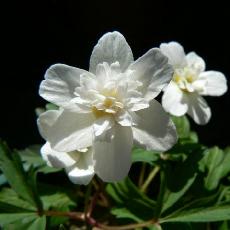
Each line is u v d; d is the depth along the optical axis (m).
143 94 0.09
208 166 0.11
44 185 0.12
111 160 0.09
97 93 0.08
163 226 0.10
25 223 0.10
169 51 0.11
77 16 0.17
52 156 0.09
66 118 0.09
